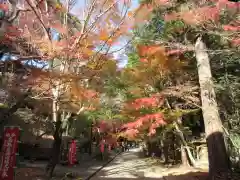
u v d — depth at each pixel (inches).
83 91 366.6
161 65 523.8
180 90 547.5
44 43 293.1
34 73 285.9
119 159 1187.3
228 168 370.6
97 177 566.3
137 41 484.7
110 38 317.1
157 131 652.7
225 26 330.3
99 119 866.8
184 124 794.8
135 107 554.9
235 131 483.2
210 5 339.3
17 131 336.8
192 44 478.0
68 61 311.6
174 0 399.5
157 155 1203.9
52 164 470.9
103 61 337.4
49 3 317.7
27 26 302.5
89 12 304.0
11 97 336.5
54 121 502.6
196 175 537.6
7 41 293.3
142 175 616.4
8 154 326.0
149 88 599.5
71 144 742.5
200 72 436.8
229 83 476.7
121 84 553.3
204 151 788.6
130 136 674.2
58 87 351.3
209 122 398.3
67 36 308.2
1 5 285.9
